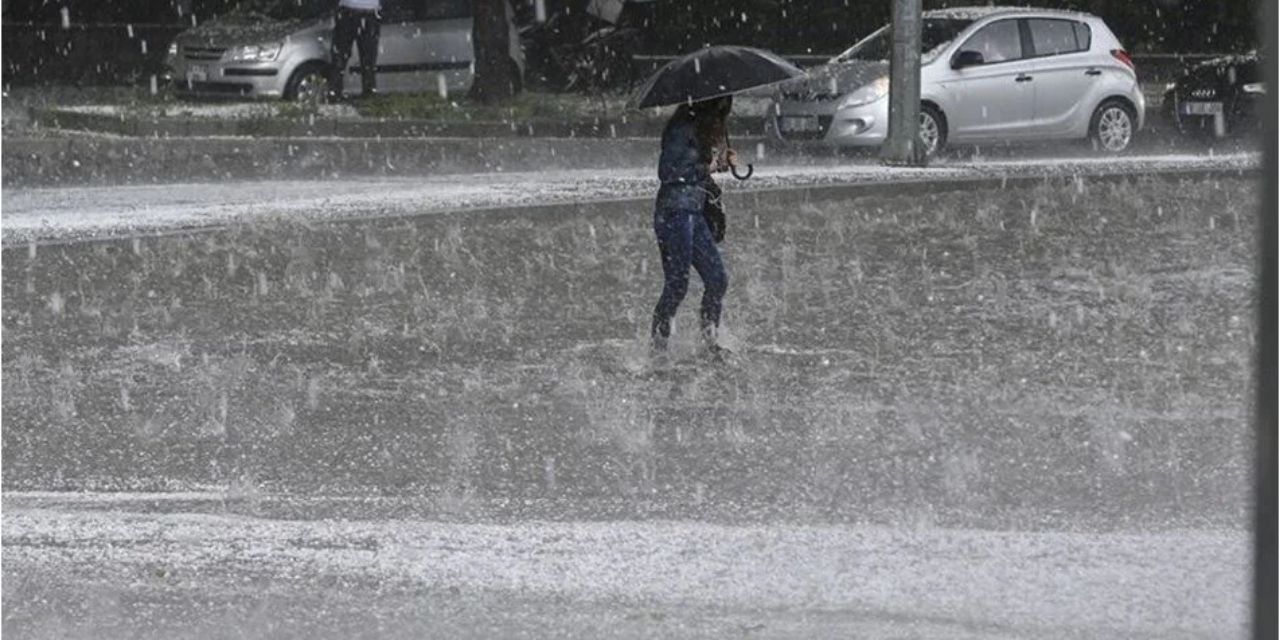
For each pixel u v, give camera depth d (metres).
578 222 41.12
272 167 54.91
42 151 53.41
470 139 58.94
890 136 53.03
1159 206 43.09
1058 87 58.59
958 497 19.47
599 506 19.25
